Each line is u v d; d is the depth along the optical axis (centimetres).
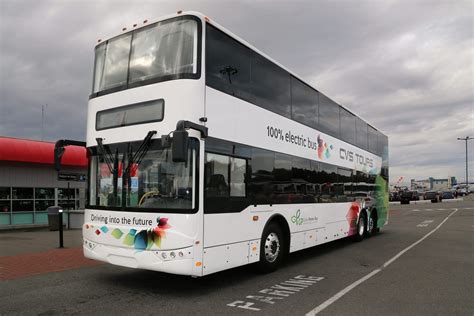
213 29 719
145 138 679
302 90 1050
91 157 768
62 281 783
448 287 743
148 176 677
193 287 739
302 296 678
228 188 727
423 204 5188
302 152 1023
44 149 1839
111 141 733
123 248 684
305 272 882
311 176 1066
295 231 963
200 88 674
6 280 791
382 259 1061
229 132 741
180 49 688
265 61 882
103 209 725
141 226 669
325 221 1141
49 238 1441
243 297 671
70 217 1828
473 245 1347
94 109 775
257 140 828
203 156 664
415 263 998
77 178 1316
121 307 612
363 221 1498
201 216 653
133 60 737
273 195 873
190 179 643
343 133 1330
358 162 1462
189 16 695
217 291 711
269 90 889
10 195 1828
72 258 1026
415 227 2067
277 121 912
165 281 786
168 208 649
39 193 1944
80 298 662
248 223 781
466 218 2683
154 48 716
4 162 1786
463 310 600
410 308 609
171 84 675
